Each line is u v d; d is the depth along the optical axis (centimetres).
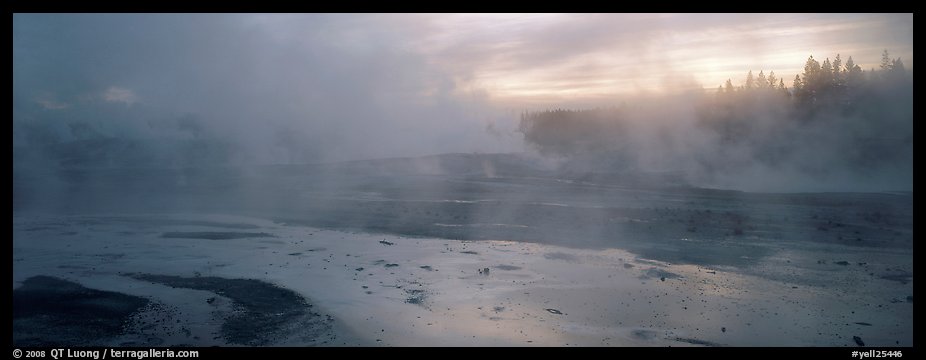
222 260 1873
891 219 2511
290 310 1349
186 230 2483
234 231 2450
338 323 1262
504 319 1284
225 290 1513
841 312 1314
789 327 1220
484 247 2038
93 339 1184
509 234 2270
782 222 2466
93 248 2092
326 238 2256
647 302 1395
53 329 1238
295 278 1628
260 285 1555
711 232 2259
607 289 1504
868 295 1436
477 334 1192
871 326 1223
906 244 2002
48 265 1822
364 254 1944
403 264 1792
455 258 1869
